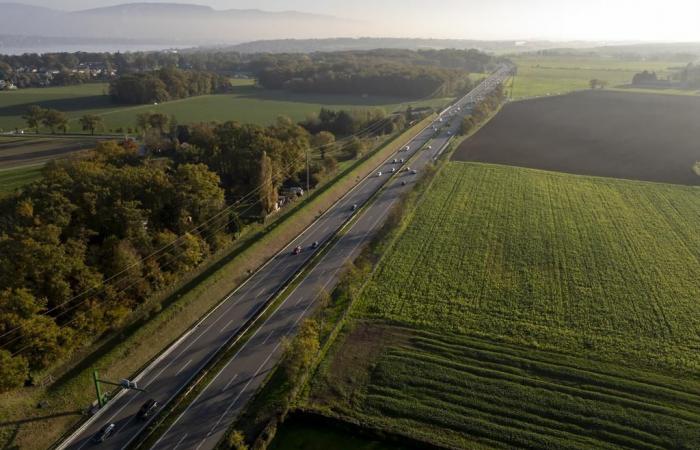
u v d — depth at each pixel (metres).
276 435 51.84
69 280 65.56
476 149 172.00
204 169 97.50
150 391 59.41
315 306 76.44
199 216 90.62
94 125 186.00
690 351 64.69
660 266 87.62
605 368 61.34
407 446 50.56
